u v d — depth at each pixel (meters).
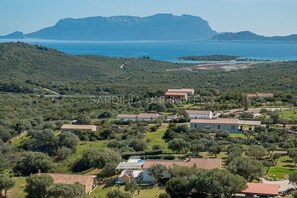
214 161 93.69
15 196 90.94
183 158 111.00
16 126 163.12
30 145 136.50
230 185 75.50
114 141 133.25
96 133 147.12
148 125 156.75
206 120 150.12
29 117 187.75
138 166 102.06
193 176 79.00
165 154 117.50
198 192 78.06
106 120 170.12
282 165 99.62
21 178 105.69
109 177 102.75
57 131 157.50
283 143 119.12
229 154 103.69
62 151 125.31
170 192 78.88
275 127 143.38
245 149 111.88
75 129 151.25
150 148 125.94
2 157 120.75
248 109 178.25
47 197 83.75
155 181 90.69
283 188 82.00
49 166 112.19
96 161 111.19
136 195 82.88
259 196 76.44
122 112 187.25
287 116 158.25
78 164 114.31
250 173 86.31
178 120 159.62
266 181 87.00
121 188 89.06
